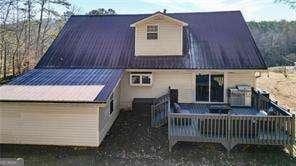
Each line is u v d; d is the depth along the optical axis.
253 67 18.80
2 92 15.45
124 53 21.30
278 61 64.88
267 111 16.00
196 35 22.44
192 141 14.58
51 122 15.15
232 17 24.12
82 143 15.05
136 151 14.34
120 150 14.50
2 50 34.97
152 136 16.17
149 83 20.41
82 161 13.34
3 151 14.48
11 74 35.03
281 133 13.91
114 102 18.77
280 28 74.31
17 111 15.25
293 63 62.47
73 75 18.39
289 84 36.38
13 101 14.45
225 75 19.88
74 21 25.64
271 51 67.19
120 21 25.16
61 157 13.80
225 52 20.39
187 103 20.30
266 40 72.94
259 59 19.45
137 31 20.88
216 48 20.88
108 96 14.75
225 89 19.98
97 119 14.84
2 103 15.04
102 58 20.94
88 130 14.95
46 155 14.03
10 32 36.16
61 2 41.91
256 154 13.86
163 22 20.61
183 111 17.88
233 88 19.58
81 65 20.41
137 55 20.98
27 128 15.30
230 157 13.57
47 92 15.35
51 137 15.21
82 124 14.97
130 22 24.84
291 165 12.78
